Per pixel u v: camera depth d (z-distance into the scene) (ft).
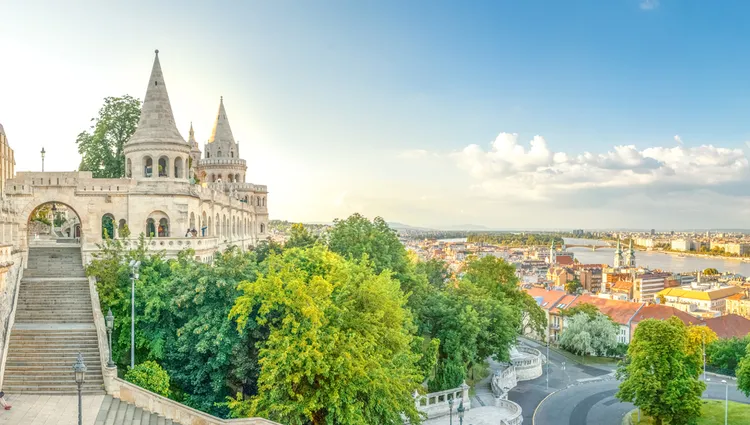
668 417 231.71
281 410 121.39
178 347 144.56
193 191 220.02
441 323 227.40
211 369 142.51
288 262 153.79
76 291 166.91
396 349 144.97
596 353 398.42
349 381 123.85
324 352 122.72
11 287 150.10
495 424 199.41
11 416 110.93
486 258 334.65
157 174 211.41
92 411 114.93
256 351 141.38
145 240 190.49
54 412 113.80
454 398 208.44
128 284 161.48
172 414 120.26
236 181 393.29
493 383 252.62
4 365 129.39
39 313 154.40
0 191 187.11
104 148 262.88
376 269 216.54
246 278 146.61
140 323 152.97
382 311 140.77
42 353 135.64
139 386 127.75
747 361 253.85
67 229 322.55
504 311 248.11
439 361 226.99
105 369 125.49
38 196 195.72
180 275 153.17
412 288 230.89
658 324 237.86
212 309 143.43
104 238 180.55
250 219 373.20
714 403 282.36
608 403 275.18
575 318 408.67
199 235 226.58
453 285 309.01
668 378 233.35
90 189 200.23
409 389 145.89
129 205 203.10
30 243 229.25
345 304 137.80
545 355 392.27
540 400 278.87
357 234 225.35
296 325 124.98
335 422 127.54
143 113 217.56
